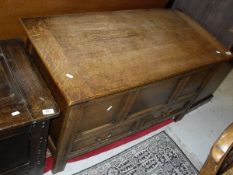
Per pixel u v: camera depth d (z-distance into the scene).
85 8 1.54
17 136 1.01
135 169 1.58
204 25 1.96
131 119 1.49
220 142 0.72
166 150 1.75
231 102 2.43
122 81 1.17
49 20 1.31
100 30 1.39
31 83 1.09
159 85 1.39
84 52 1.23
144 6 1.87
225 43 1.88
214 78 2.00
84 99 1.03
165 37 1.57
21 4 1.28
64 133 1.16
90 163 1.53
